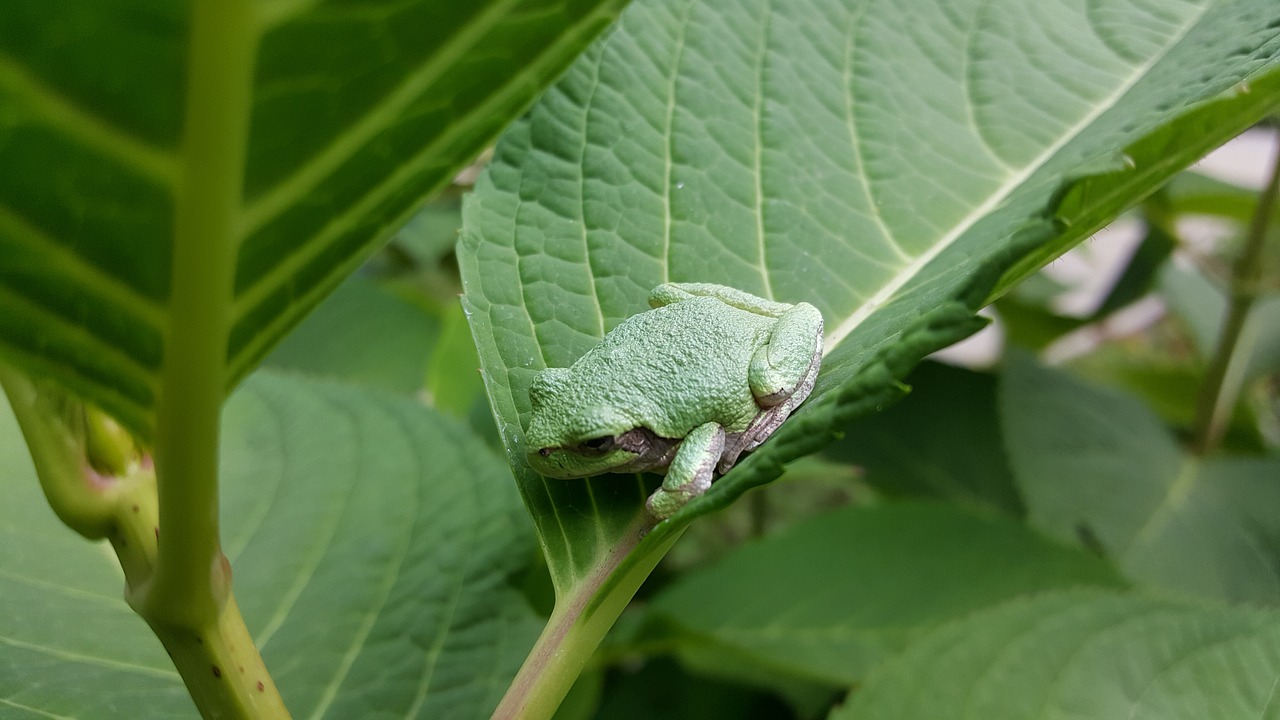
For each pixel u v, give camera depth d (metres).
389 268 0.46
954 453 0.33
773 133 0.24
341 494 0.24
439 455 0.25
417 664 0.22
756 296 0.24
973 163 0.24
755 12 0.25
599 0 0.14
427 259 0.46
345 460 0.25
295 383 0.26
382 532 0.24
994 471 0.32
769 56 0.25
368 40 0.12
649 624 0.27
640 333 0.24
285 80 0.12
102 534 0.18
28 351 0.15
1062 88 0.25
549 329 0.23
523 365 0.22
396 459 0.25
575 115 0.24
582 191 0.24
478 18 0.13
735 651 0.27
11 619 0.22
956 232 0.24
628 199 0.24
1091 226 0.20
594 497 0.21
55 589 0.22
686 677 0.31
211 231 0.13
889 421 0.33
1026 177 0.24
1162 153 0.19
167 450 0.15
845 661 0.28
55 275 0.13
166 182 0.12
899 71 0.25
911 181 0.24
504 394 0.22
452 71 0.14
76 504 0.17
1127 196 0.19
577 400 0.22
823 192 0.24
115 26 0.11
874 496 0.39
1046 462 0.31
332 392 0.26
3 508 0.23
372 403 0.26
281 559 0.24
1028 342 0.39
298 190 0.14
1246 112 0.19
